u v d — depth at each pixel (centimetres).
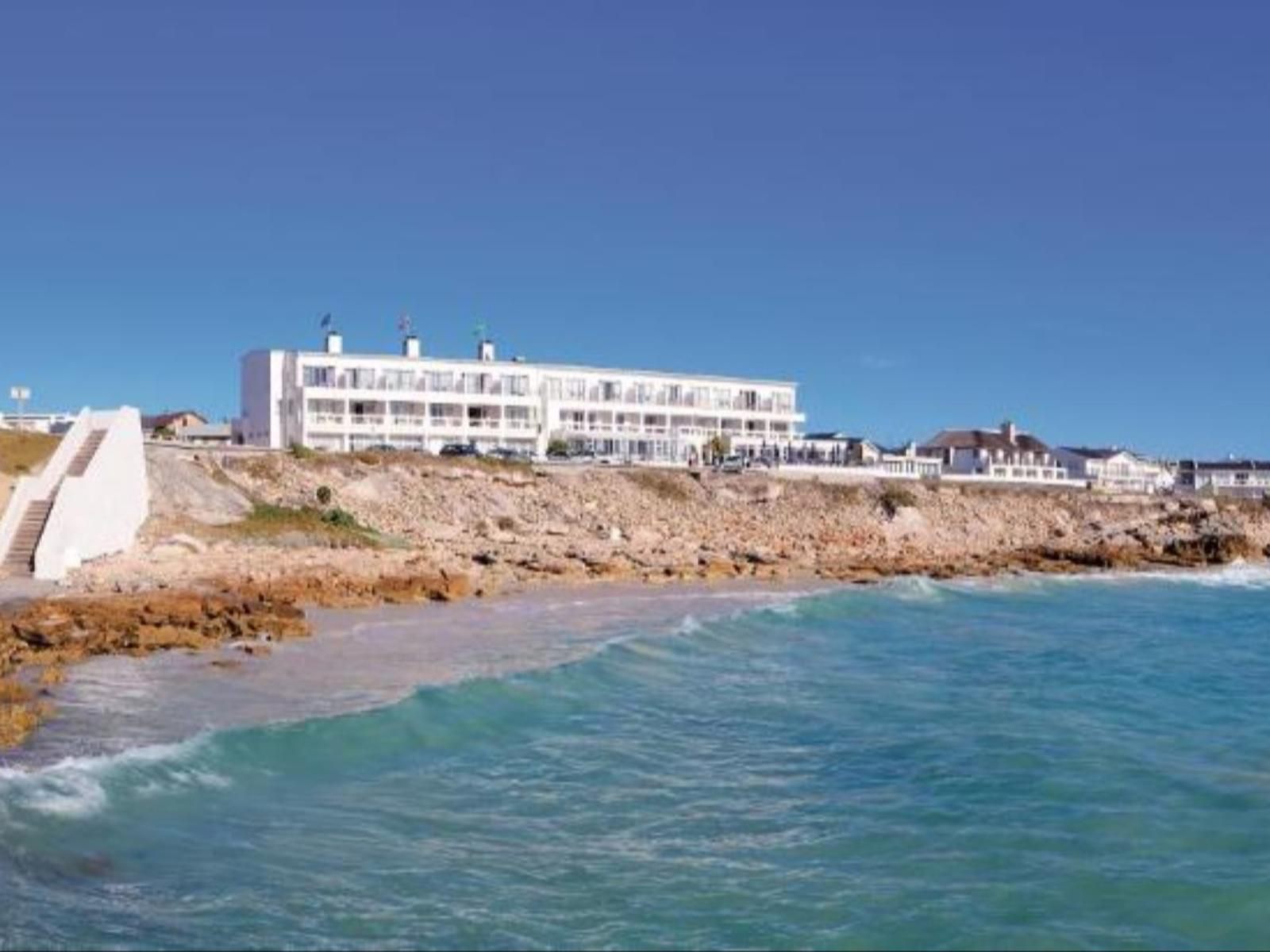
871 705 3181
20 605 3572
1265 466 16175
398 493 7394
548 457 9600
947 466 13750
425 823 1969
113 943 1401
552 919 1612
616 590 5431
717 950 1539
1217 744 2783
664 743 2641
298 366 10094
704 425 11962
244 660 3117
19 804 1781
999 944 1582
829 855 1922
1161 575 8000
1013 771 2473
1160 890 1789
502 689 2962
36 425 7294
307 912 1560
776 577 6462
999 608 5825
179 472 6131
